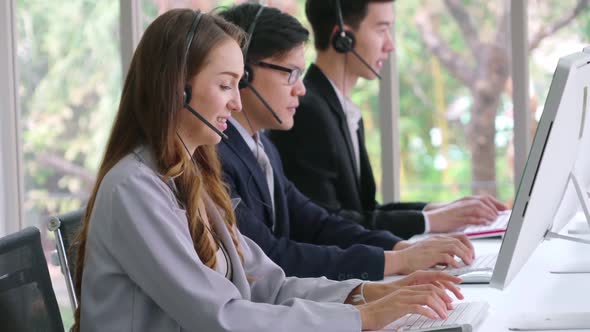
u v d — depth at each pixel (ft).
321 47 11.16
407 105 14.24
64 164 14.51
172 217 5.92
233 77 6.33
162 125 6.12
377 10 11.09
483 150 14.11
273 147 9.61
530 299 6.81
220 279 5.92
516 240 5.85
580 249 8.80
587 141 7.03
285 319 5.86
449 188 14.28
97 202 5.98
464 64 14.06
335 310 5.98
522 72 13.41
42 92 14.44
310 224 9.65
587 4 13.44
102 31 14.16
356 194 10.85
